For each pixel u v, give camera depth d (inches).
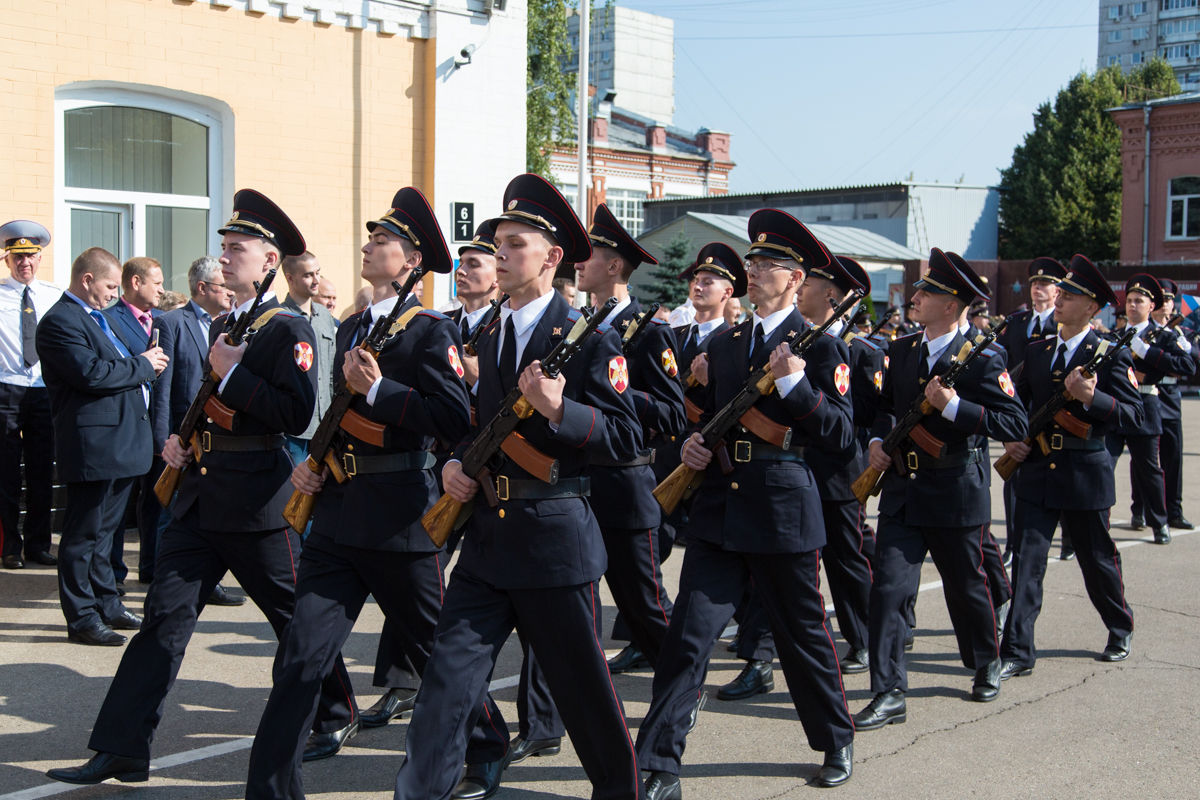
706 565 157.9
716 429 159.0
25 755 161.3
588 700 131.3
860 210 1553.9
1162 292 337.1
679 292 1079.6
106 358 220.4
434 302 435.5
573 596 129.6
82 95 362.9
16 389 268.7
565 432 125.6
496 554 129.4
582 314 129.4
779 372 151.1
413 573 145.6
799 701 157.2
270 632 229.6
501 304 201.2
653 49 2684.5
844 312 156.6
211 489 151.6
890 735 176.6
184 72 376.8
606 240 193.0
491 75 443.8
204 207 393.4
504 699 193.6
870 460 192.4
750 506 154.6
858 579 210.7
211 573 156.5
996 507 399.9
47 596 249.8
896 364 192.5
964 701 193.8
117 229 379.9
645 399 182.9
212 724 176.6
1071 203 1610.5
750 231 170.7
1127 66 3774.6
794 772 161.3
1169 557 313.9
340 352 152.5
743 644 197.9
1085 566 218.8
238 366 149.0
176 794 149.8
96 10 357.4
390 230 150.0
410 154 430.3
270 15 393.4
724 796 152.1
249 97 391.2
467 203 437.7
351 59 412.8
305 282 247.1
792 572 154.3
